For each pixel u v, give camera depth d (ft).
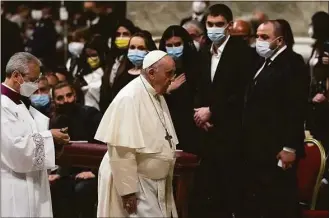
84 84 93.66
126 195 60.54
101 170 62.90
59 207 79.92
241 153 75.41
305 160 76.07
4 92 62.03
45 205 63.16
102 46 94.38
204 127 76.33
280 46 71.15
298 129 69.46
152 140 61.31
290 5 109.40
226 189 75.72
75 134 81.76
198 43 87.20
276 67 70.95
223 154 76.02
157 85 61.82
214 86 76.54
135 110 61.05
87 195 79.51
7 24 112.78
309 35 104.17
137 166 61.72
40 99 82.28
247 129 71.92
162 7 116.06
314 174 75.51
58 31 125.29
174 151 62.69
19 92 62.39
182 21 99.71
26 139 61.16
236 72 76.33
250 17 100.63
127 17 117.39
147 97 61.82
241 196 74.95
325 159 75.61
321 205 76.79
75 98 82.79
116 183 60.80
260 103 71.10
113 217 61.62
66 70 95.04
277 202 70.95
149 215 61.31
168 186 63.00
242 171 75.05
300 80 70.08
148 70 61.72
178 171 71.51
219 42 77.15
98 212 62.39
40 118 64.34
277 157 70.13
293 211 70.90
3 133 60.95
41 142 61.72
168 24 115.96
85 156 75.15
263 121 70.95
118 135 60.59
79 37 105.70
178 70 79.25
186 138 78.13
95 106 92.48
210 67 77.51
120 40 88.02
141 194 61.46
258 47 71.36
